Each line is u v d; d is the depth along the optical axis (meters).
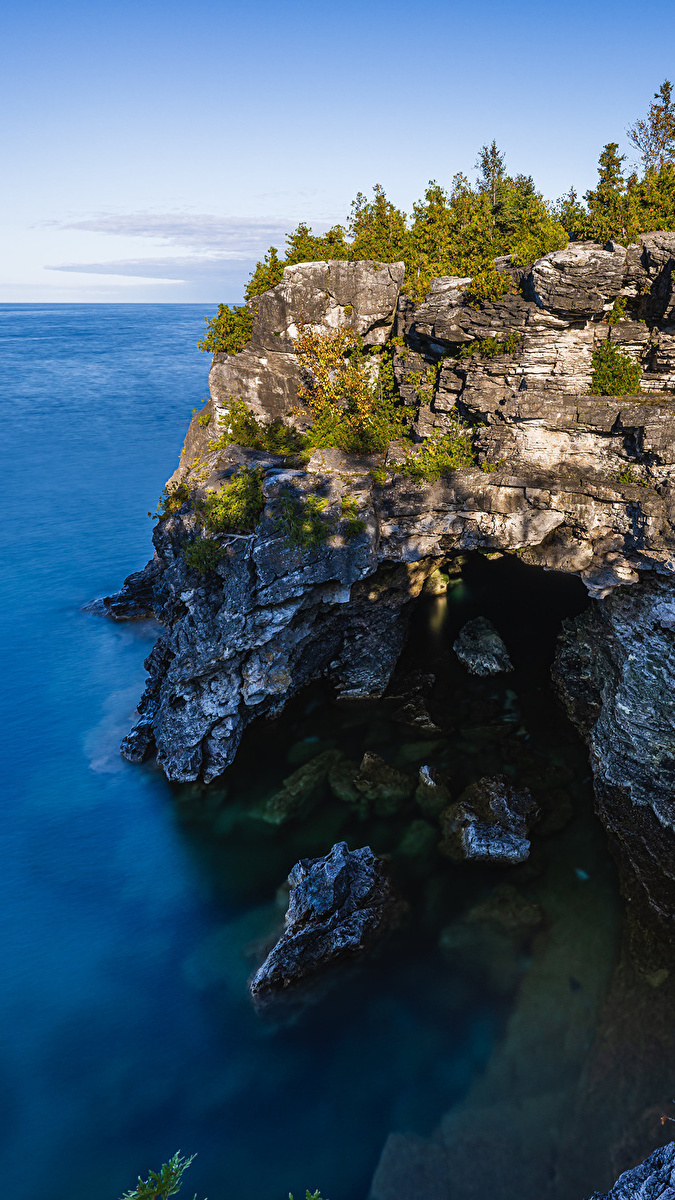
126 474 116.62
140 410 170.88
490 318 35.56
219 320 43.28
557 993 27.06
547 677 46.62
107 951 30.56
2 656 56.47
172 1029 27.27
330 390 43.12
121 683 52.59
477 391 36.53
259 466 38.50
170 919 31.98
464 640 49.84
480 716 43.38
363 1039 26.17
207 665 37.03
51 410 168.00
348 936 28.89
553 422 33.56
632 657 33.62
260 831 36.03
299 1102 24.48
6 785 40.84
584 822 34.91
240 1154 23.08
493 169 69.88
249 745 41.69
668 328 33.28
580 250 32.12
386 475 38.78
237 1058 26.00
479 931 29.84
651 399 32.97
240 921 31.55
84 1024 27.55
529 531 35.44
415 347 41.72
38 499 101.88
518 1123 23.08
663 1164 19.12
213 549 35.84
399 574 43.00
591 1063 24.50
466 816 34.78
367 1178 22.16
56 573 74.75
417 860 33.41
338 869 30.08
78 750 44.25
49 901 33.06
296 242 45.91
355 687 45.47
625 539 32.22
